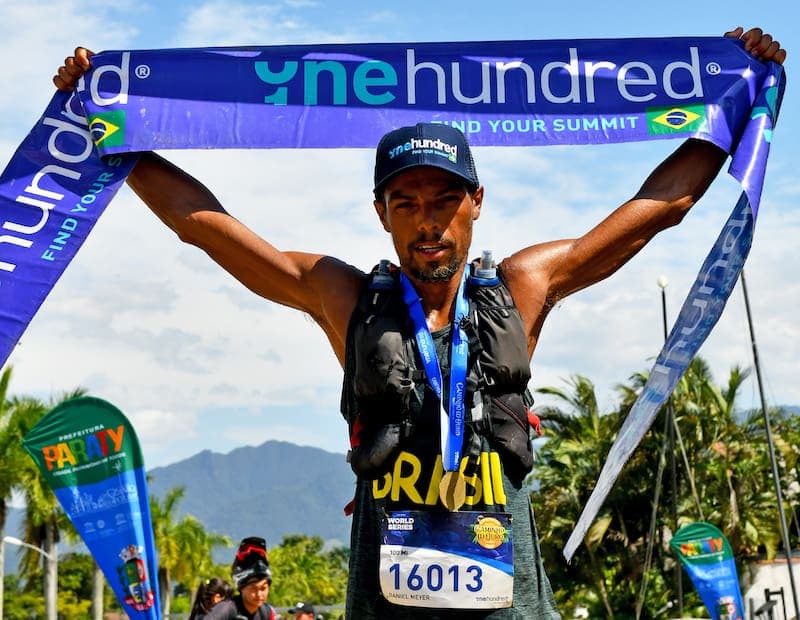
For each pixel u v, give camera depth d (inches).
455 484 100.7
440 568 100.1
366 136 134.9
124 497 332.2
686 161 127.6
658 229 122.0
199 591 322.3
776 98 134.0
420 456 102.2
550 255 115.1
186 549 2271.2
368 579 103.4
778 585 1390.3
